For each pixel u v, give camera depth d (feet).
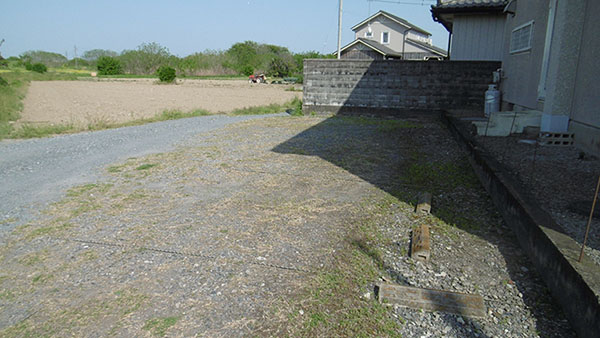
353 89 44.24
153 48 184.85
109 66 174.70
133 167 22.02
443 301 9.39
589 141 19.56
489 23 43.60
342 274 10.64
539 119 24.70
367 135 31.63
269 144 27.99
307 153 24.98
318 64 44.88
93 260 11.41
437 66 40.78
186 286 10.03
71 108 56.34
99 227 13.74
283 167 21.56
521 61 29.76
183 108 56.59
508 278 10.64
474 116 39.11
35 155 25.99
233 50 241.35
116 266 11.05
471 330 8.57
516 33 31.53
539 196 13.89
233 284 10.12
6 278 10.52
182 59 186.09
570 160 18.48
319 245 12.28
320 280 10.30
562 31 20.90
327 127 35.99
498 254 11.93
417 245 11.80
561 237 10.20
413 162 22.65
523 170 16.93
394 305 9.34
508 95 33.35
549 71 22.43
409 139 29.91
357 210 15.24
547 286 10.11
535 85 26.53
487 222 14.23
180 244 12.35
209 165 22.09
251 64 192.54
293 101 60.75
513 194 13.52
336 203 15.99
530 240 11.51
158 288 9.96
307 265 11.08
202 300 9.45
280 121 40.70
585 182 15.31
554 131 22.06
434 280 10.54
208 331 8.38
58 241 12.67
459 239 12.92
